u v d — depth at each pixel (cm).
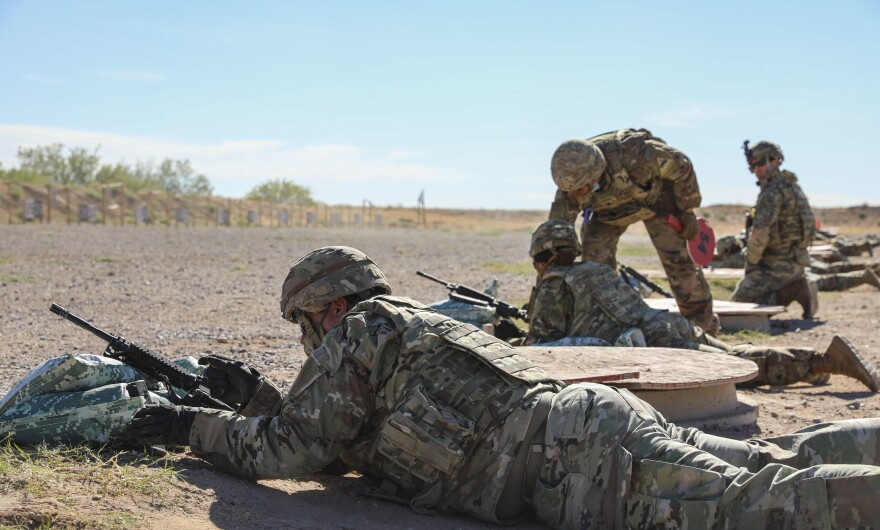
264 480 361
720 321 978
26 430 355
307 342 351
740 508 273
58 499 294
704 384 479
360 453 333
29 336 804
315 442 318
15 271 1479
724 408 525
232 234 3331
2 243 2225
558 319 609
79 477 320
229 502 313
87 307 1048
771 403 593
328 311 344
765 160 1094
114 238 2688
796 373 646
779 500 269
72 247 2180
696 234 821
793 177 1091
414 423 308
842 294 1440
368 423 325
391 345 321
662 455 291
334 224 6016
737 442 311
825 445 309
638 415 304
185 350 752
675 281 830
